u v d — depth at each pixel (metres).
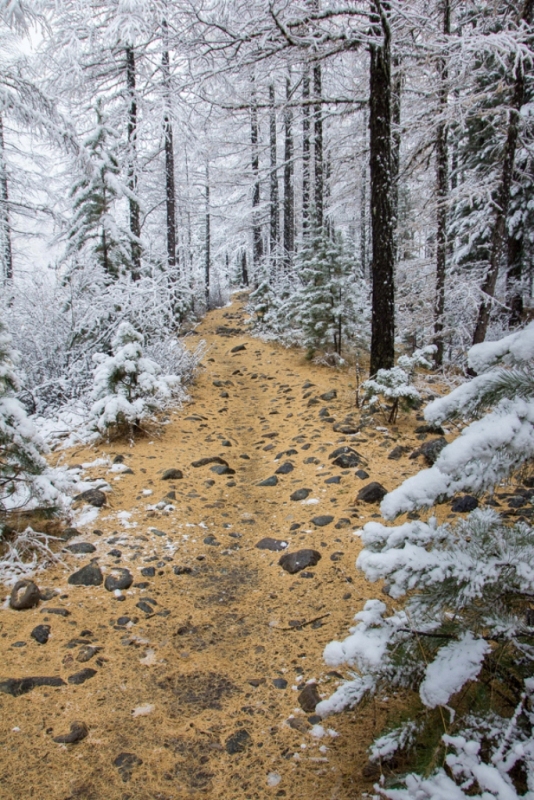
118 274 10.70
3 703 2.49
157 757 2.24
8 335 3.99
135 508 4.88
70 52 12.23
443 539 1.85
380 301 8.12
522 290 13.74
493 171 12.05
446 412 1.77
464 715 1.67
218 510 5.06
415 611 1.76
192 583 3.80
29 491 4.14
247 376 11.62
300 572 3.86
